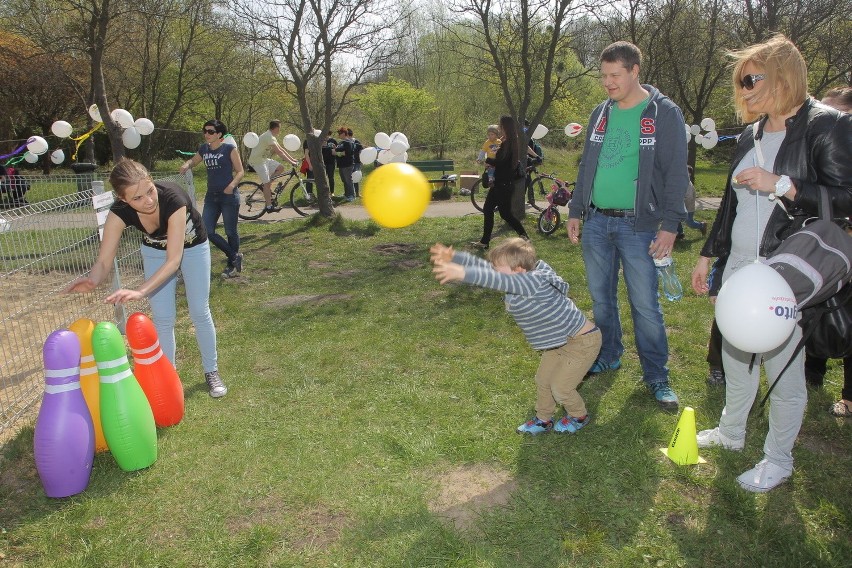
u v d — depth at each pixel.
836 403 3.89
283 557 2.72
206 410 4.10
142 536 2.89
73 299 6.49
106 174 14.39
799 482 3.13
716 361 4.28
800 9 12.74
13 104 22.86
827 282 2.59
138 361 3.71
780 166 2.71
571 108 27.17
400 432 3.74
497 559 2.67
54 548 2.82
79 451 3.13
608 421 3.80
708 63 14.02
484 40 13.54
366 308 6.27
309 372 4.69
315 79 21.67
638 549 2.70
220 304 6.57
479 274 3.06
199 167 27.81
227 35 12.59
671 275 5.52
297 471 3.36
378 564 2.67
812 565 2.58
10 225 5.07
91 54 9.79
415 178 3.03
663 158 3.75
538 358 4.83
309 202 13.92
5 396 4.49
